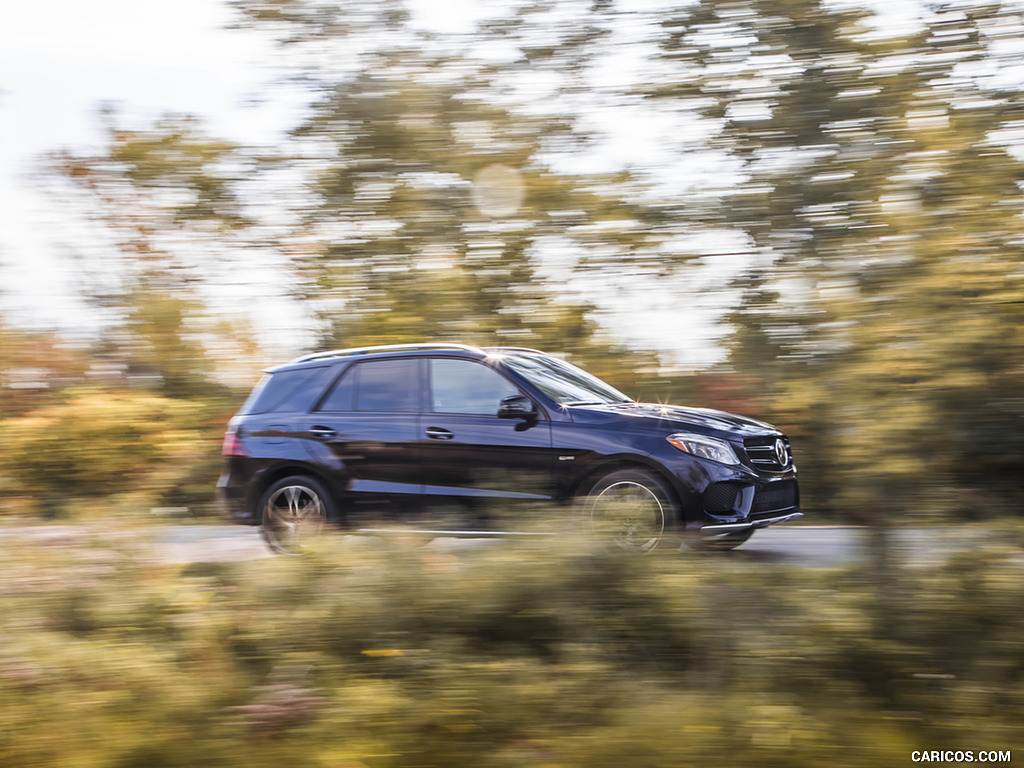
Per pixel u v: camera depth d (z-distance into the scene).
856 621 3.58
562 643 3.77
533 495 6.61
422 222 6.41
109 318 9.17
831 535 8.19
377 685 3.46
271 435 7.54
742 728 3.05
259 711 3.26
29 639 3.72
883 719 3.19
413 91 5.93
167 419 8.09
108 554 4.30
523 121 5.67
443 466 7.02
